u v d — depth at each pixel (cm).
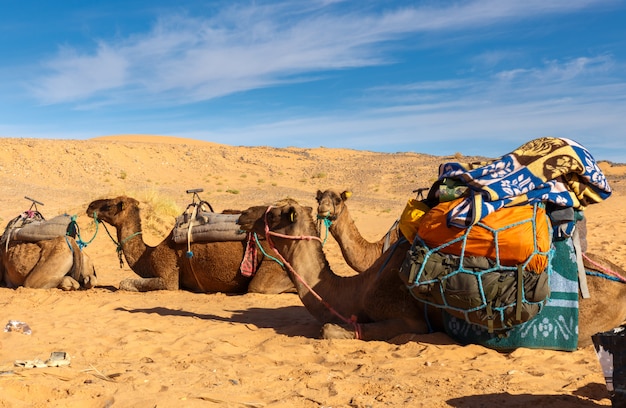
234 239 1092
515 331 646
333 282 758
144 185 4769
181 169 5697
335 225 1028
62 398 493
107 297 1068
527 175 638
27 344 719
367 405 486
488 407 479
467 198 634
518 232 608
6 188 3878
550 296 638
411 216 682
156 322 845
